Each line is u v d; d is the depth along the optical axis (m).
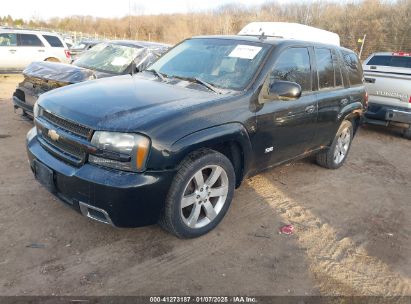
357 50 31.61
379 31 32.16
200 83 3.90
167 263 3.19
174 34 50.53
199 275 3.08
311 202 4.63
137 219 3.07
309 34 9.49
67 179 3.07
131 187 2.91
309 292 3.01
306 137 4.71
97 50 7.97
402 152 7.54
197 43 4.71
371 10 34.09
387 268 3.42
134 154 2.93
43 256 3.13
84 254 3.21
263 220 4.05
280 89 3.80
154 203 3.08
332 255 3.54
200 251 3.39
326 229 4.01
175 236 3.54
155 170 3.02
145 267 3.11
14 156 5.18
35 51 13.27
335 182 5.38
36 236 3.39
